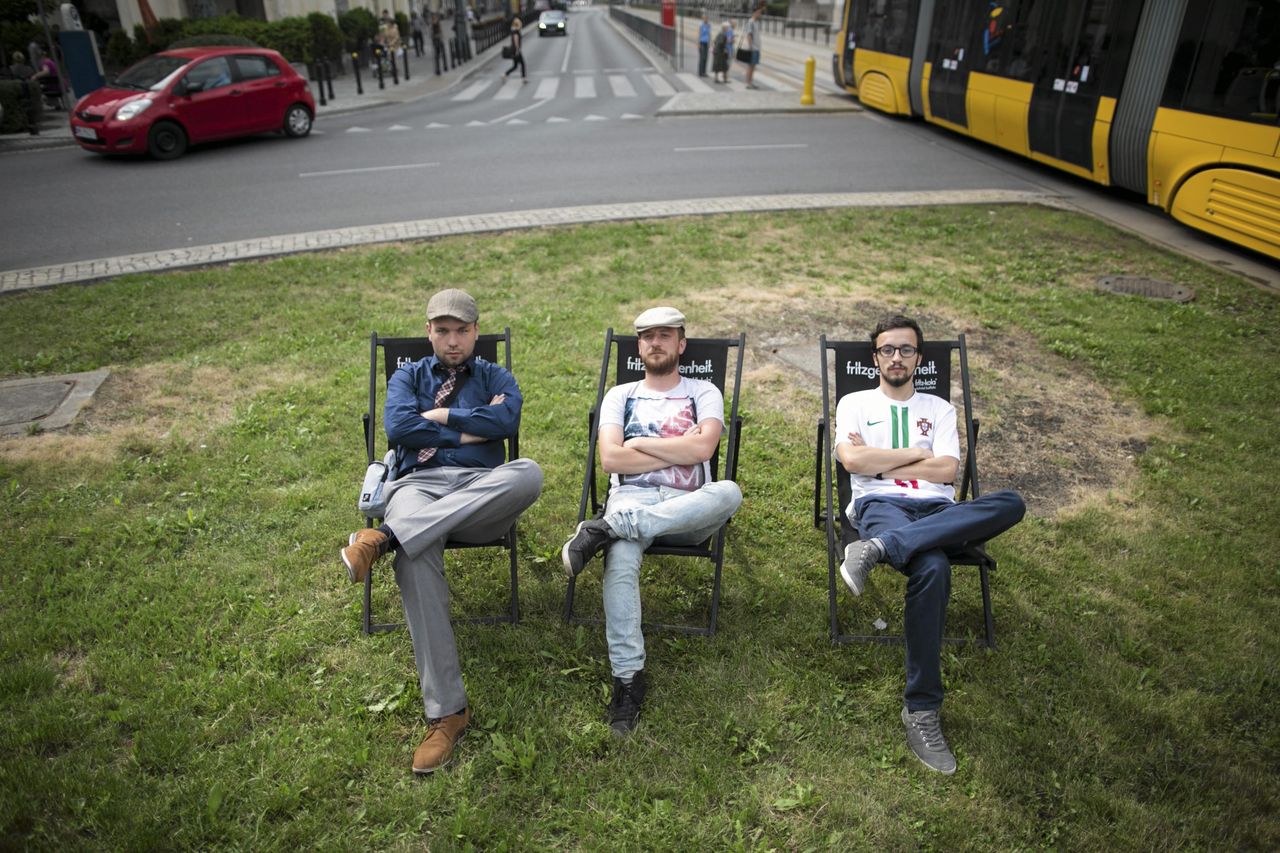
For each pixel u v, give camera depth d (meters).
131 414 5.85
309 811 3.08
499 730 3.44
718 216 10.52
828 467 4.14
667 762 3.31
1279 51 8.34
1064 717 3.53
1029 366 6.67
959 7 15.02
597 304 7.66
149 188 12.29
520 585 4.32
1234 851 2.99
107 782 3.12
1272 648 3.91
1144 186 10.67
